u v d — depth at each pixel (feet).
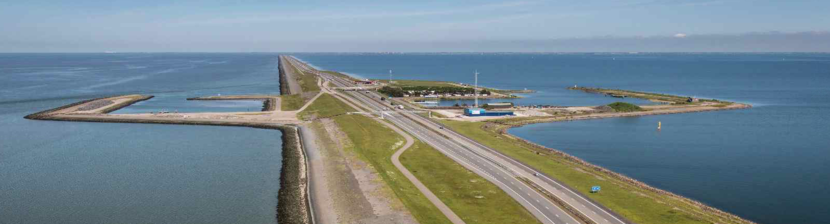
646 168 404.77
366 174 357.00
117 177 364.79
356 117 615.57
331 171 369.09
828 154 456.45
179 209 297.94
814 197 333.21
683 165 414.41
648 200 297.74
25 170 383.45
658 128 590.14
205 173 376.89
